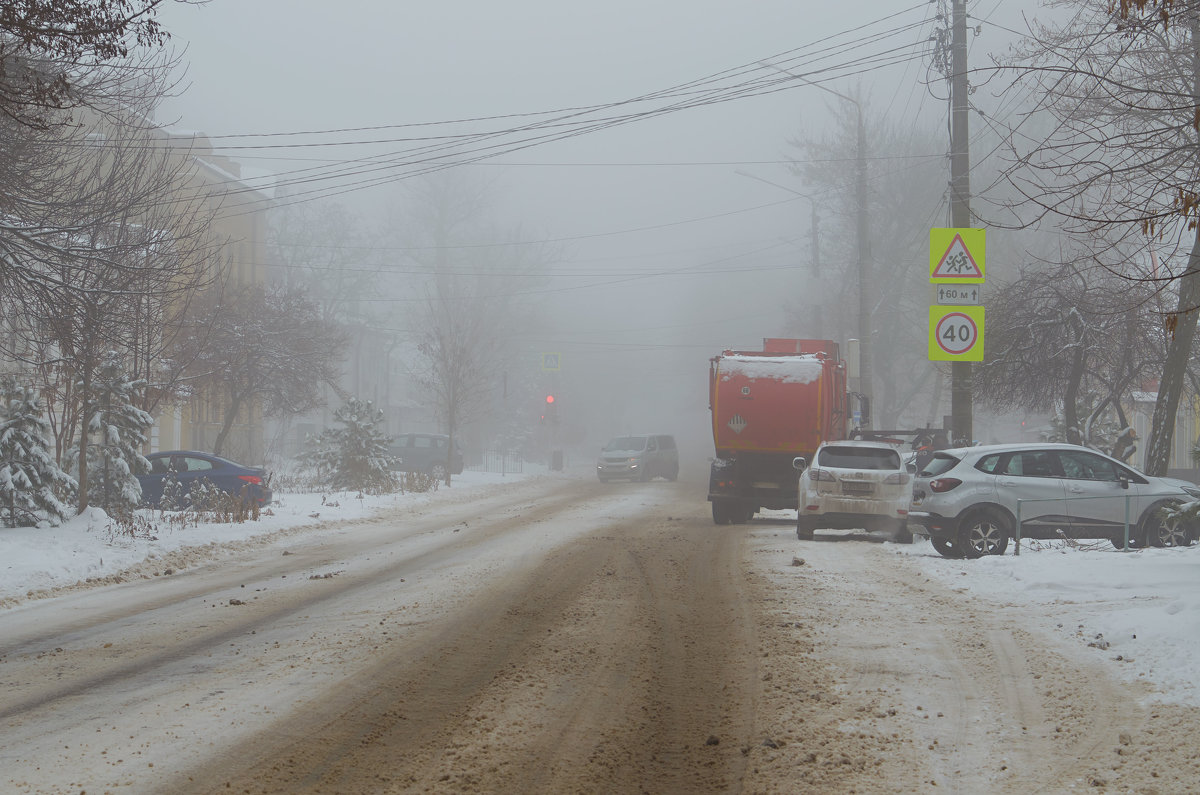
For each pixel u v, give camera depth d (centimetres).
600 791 625
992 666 934
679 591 1395
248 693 854
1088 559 1518
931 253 2125
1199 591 1232
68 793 611
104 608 1316
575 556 1792
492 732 743
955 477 1748
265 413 4394
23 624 1203
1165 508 1402
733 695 846
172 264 1942
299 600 1352
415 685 878
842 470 2047
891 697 832
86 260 1767
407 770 659
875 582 1455
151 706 815
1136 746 698
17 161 1697
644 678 905
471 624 1155
